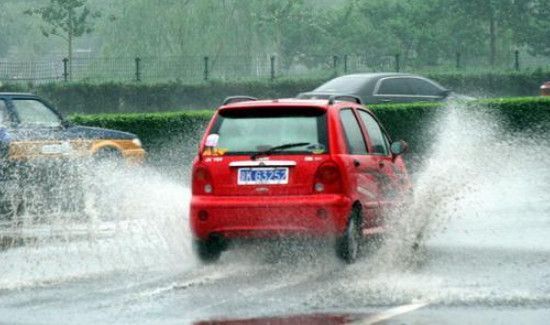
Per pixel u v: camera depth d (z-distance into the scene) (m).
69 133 37.78
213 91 89.75
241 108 23.83
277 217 22.97
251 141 23.50
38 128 37.25
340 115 24.17
